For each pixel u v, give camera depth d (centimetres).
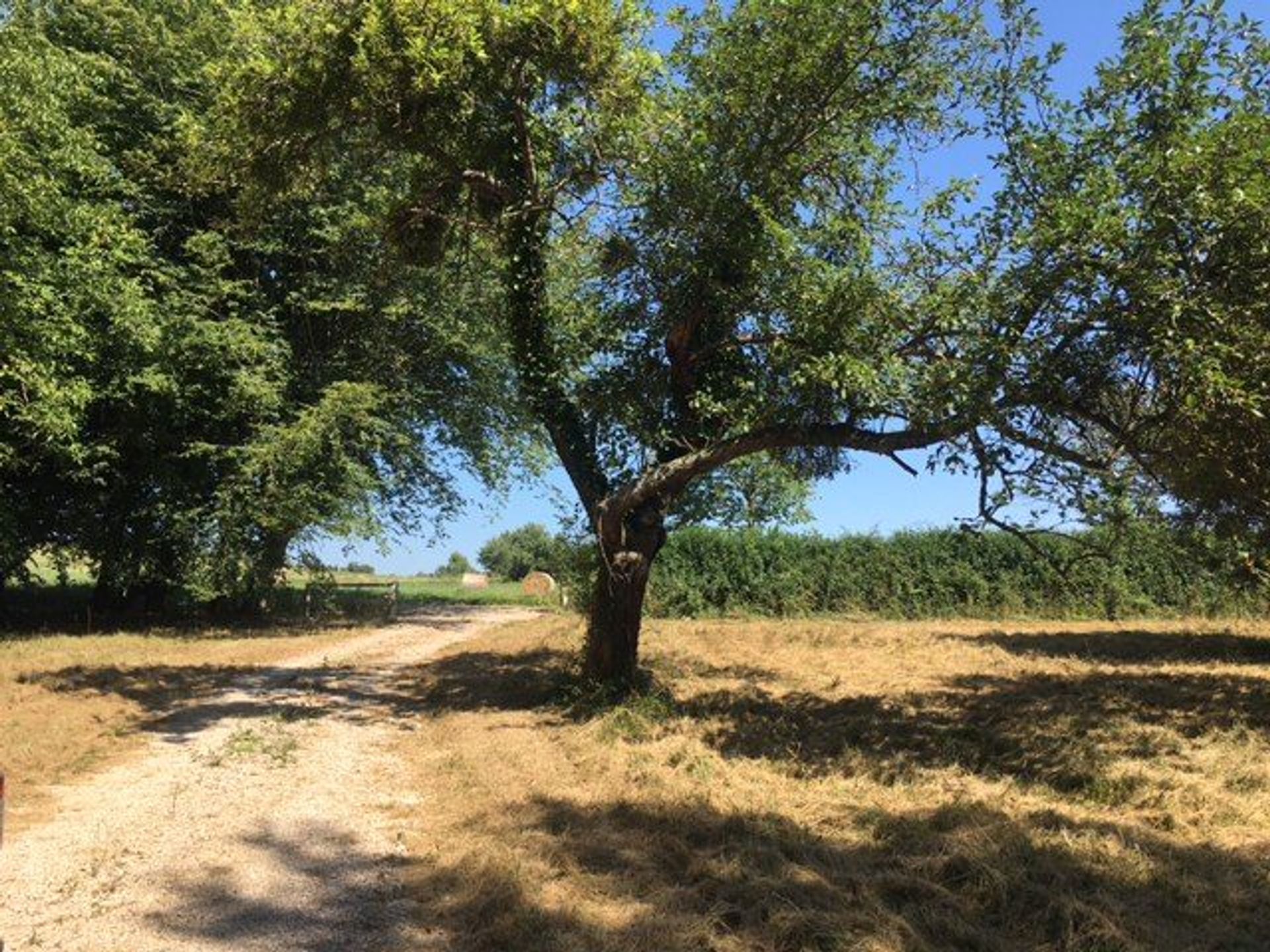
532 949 480
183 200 2272
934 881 564
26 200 1606
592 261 1298
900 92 1165
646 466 1261
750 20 1120
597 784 791
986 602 2702
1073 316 883
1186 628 2194
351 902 548
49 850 626
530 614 2853
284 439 2153
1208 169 802
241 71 1273
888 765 846
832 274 1001
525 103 1295
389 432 2512
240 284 2231
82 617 2484
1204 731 977
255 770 862
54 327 1728
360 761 916
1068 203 838
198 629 2298
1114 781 771
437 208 1437
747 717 1075
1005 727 991
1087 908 507
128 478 2298
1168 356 823
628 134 1187
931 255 1006
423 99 1234
